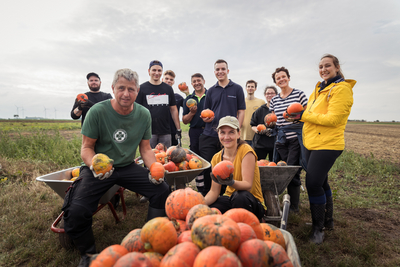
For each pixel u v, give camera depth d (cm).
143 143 341
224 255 112
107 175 271
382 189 573
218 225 136
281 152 484
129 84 286
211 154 523
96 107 302
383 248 324
